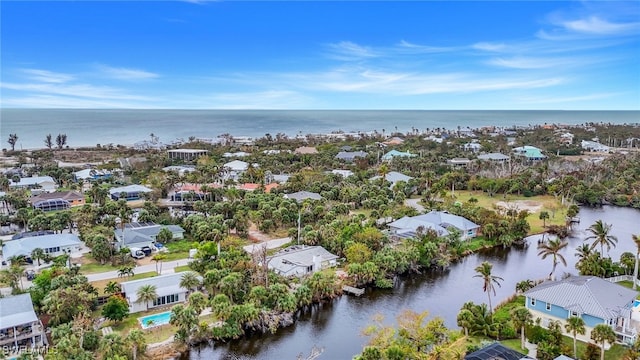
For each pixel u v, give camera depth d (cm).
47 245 9919
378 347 5872
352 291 8544
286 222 12162
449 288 8919
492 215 12375
